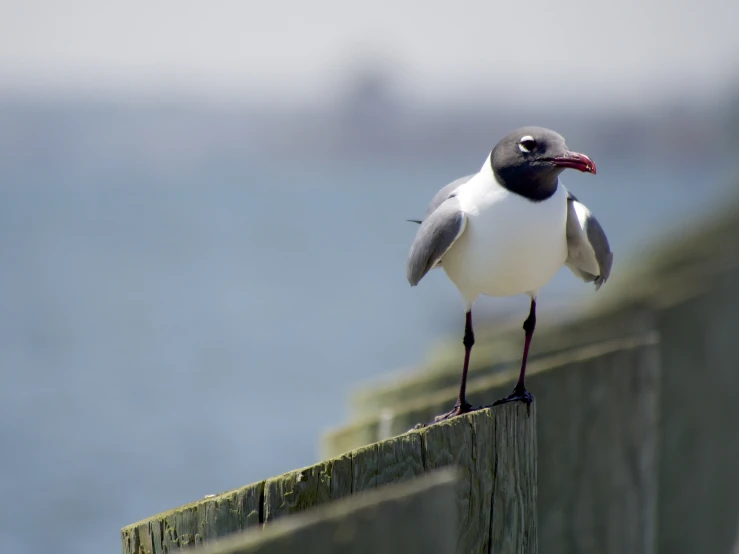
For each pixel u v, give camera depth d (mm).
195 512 5250
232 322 33969
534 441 5949
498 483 5711
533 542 5938
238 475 16828
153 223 73812
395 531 3752
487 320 19031
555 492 7184
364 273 47125
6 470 17156
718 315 10234
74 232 65812
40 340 30578
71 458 17828
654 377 7504
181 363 26984
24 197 103625
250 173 171125
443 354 11328
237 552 3564
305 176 170500
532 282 7090
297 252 56000
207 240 61562
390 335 31250
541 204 6793
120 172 165625
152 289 41906
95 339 30734
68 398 22812
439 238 6949
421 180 158375
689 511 9828
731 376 10188
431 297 39312
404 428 7738
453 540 3928
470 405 7496
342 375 25328
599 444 7316
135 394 23266
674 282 10805
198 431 19672
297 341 30531
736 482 10023
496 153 6844
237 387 24062
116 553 13773
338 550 3664
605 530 7316
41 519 14992
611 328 10633
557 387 7230
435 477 3924
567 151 6645
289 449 18484
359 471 5355
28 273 46562
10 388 23906
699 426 10000
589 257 7207
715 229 13586
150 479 16656
